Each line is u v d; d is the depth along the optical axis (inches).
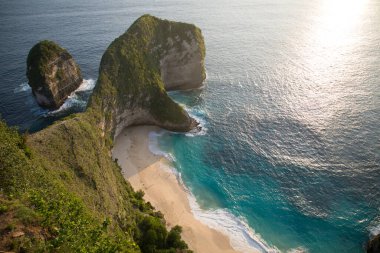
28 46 5369.1
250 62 4682.6
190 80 4121.6
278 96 3782.0
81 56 5004.9
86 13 7568.9
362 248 2107.5
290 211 2384.4
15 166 1378.0
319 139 3051.2
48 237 1030.4
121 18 7062.0
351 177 2632.9
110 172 2388.0
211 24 6535.4
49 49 3774.6
